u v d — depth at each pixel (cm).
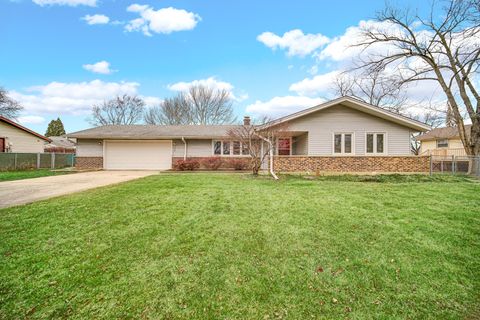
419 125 1252
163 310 219
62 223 421
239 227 407
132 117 3581
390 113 1235
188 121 3222
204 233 383
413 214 475
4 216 456
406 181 937
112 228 400
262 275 274
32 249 325
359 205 537
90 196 629
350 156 1205
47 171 1520
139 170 1680
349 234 381
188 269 283
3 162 1544
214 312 218
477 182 914
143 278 265
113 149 1730
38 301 227
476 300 239
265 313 218
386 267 293
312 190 710
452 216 462
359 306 229
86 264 290
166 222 429
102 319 207
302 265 295
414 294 247
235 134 1415
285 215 468
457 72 1452
